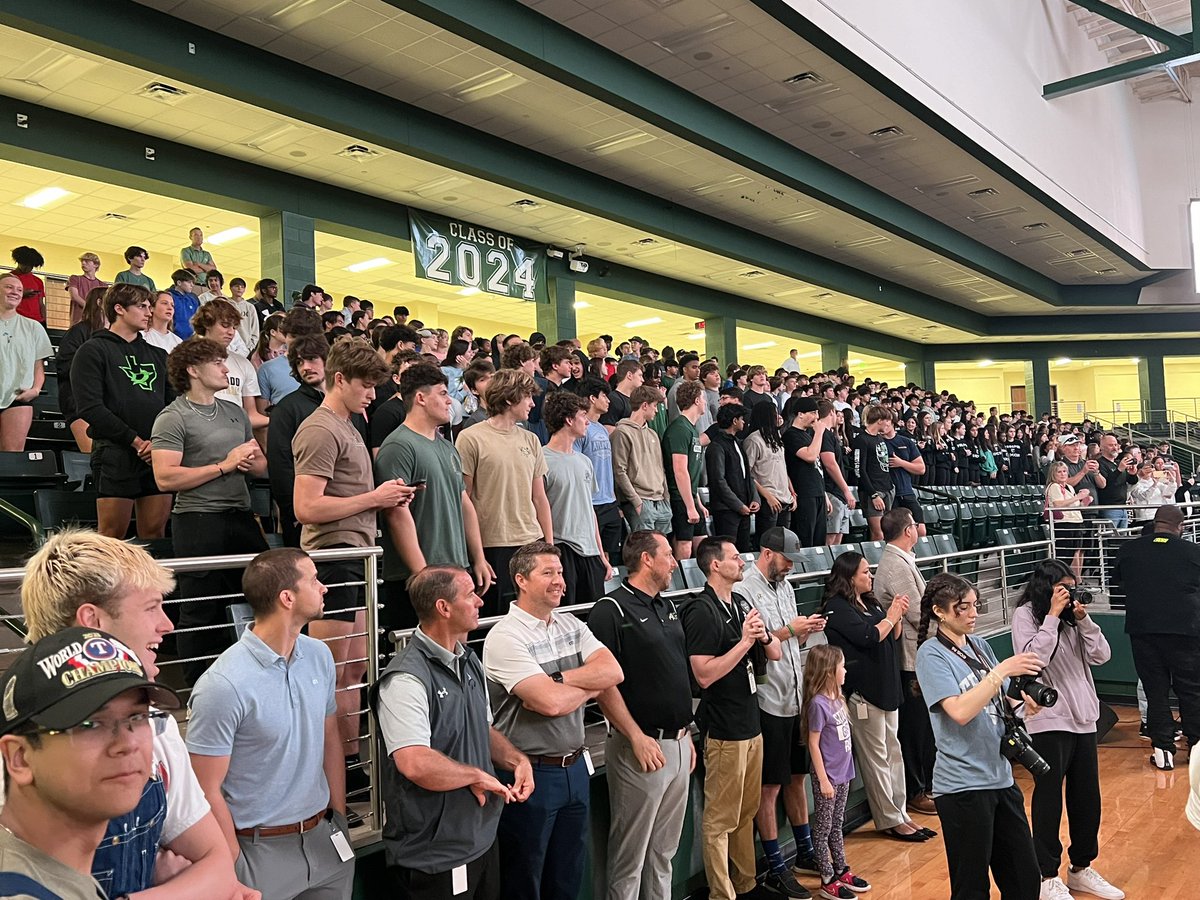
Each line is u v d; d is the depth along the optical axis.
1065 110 14.77
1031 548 8.56
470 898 2.60
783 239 14.77
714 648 3.80
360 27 7.77
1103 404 27.25
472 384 4.84
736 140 10.78
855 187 13.02
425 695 2.59
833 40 9.02
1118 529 8.42
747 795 3.90
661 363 9.69
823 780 4.16
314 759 2.33
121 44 7.19
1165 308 20.77
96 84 7.85
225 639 3.27
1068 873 4.33
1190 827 5.02
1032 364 23.08
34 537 4.27
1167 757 6.12
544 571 3.12
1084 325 21.59
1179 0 14.98
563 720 3.06
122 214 11.77
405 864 2.51
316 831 2.32
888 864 4.54
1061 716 4.08
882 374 28.30
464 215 11.80
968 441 13.22
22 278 6.56
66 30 6.85
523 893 2.96
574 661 3.17
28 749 1.12
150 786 1.53
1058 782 4.07
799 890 4.05
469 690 2.71
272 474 3.42
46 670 1.13
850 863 4.57
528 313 18.78
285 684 2.28
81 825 1.15
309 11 7.49
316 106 8.56
